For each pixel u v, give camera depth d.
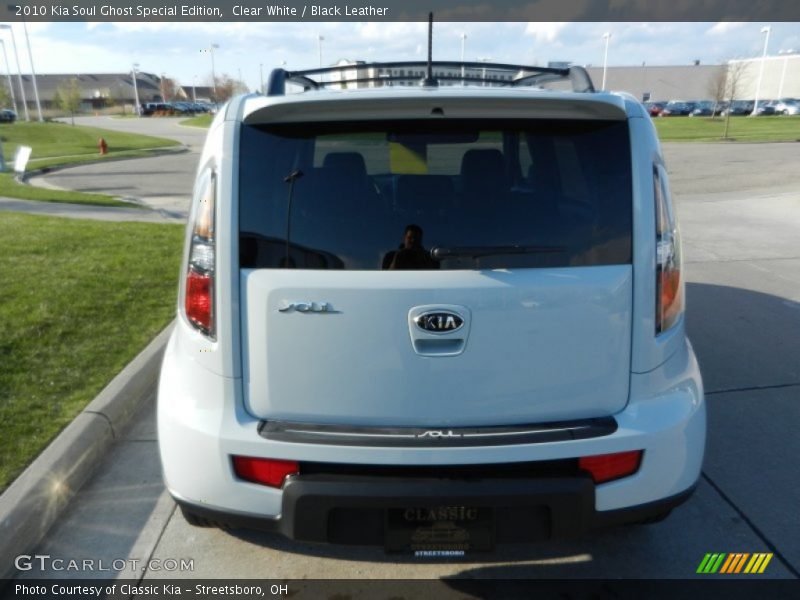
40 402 3.95
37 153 29.98
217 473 2.28
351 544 2.27
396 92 2.21
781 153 25.02
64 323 5.34
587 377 2.27
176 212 13.16
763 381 4.56
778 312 6.09
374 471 2.23
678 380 2.43
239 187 2.23
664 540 2.91
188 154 29.92
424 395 2.21
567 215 2.24
